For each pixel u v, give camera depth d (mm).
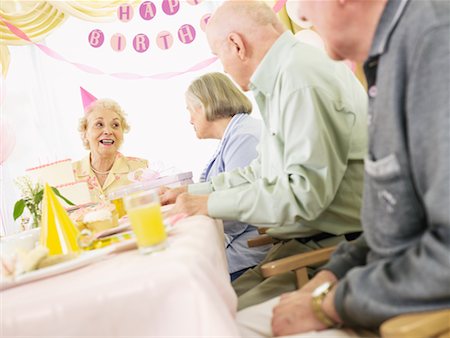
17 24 3707
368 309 732
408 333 598
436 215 669
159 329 758
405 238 777
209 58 3797
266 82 1486
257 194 1339
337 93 1369
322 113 1342
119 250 1024
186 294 755
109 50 3836
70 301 759
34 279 914
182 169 3836
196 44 3791
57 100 3840
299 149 1315
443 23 709
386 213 792
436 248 663
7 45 3736
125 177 3129
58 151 3820
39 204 1896
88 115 3135
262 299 1307
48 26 3758
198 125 2459
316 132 1309
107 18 3764
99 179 3133
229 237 2139
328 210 1407
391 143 770
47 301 761
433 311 657
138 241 927
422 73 708
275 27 1536
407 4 771
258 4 1553
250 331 1046
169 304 757
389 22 784
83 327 758
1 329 751
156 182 2072
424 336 604
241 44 1530
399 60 755
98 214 1396
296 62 1382
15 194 3746
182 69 3814
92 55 3842
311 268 1345
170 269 762
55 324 756
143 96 3846
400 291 701
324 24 925
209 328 742
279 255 1451
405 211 765
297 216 1325
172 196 1825
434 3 742
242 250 2117
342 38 918
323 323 880
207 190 1843
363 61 935
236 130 2314
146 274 765
